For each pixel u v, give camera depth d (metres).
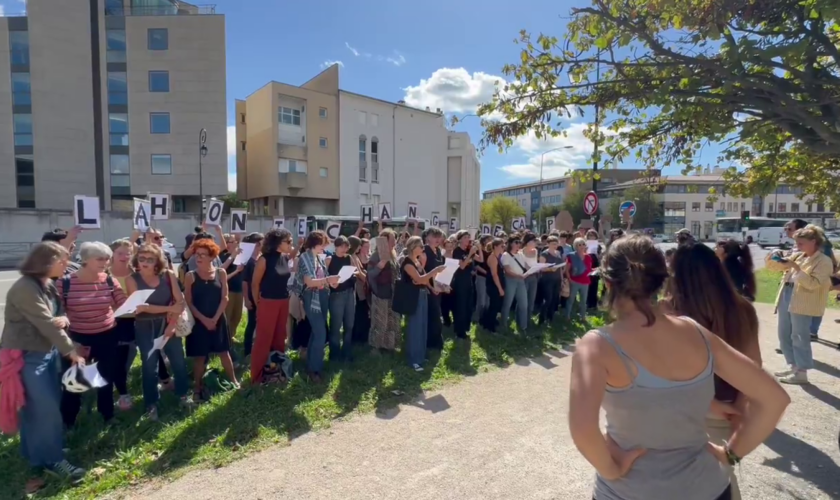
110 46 34.88
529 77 4.04
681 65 3.37
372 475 3.39
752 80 3.13
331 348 5.90
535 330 7.69
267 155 38.19
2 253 23.30
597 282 9.77
